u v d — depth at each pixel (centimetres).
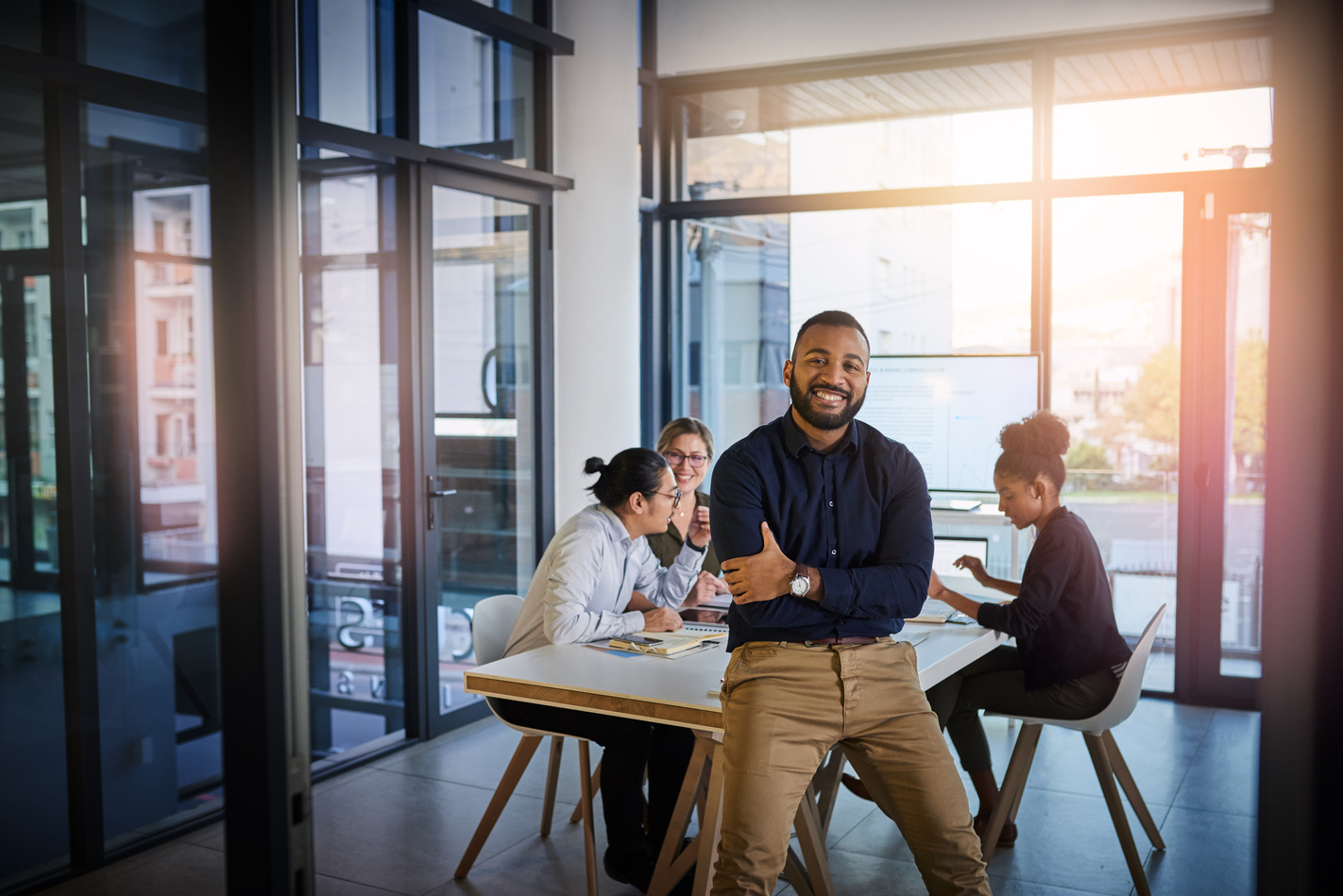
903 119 535
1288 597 120
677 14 566
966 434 509
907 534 212
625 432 521
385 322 428
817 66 547
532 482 502
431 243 434
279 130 138
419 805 368
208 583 306
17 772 275
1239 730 457
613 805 289
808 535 210
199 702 301
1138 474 510
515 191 477
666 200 585
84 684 288
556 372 510
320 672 414
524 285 492
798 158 557
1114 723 295
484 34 462
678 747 301
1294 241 120
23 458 274
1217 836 341
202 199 293
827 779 308
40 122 274
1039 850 331
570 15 501
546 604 295
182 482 301
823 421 206
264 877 138
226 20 135
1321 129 118
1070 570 298
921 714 207
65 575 283
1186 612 499
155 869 284
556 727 288
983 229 525
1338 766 117
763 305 571
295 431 141
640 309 580
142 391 296
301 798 142
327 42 388
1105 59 501
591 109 503
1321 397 118
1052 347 518
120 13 285
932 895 206
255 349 136
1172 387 502
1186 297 493
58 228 277
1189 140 492
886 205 539
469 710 465
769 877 197
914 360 515
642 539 331
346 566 421
